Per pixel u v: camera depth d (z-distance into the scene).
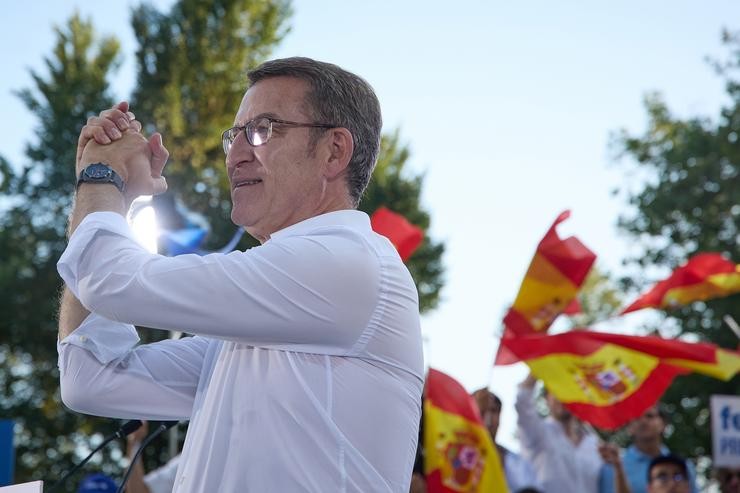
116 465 23.22
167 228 7.35
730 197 22.48
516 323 6.42
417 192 24.28
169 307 2.42
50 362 24.45
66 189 25.98
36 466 23.80
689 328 21.70
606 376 6.38
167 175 24.12
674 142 23.84
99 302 2.47
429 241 24.23
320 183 2.67
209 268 2.43
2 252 24.84
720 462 9.45
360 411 2.43
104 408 2.75
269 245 2.47
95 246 2.50
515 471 7.13
